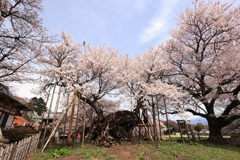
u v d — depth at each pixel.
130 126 12.65
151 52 14.12
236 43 13.59
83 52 14.74
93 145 10.24
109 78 15.16
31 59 11.04
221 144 13.10
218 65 13.17
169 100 12.59
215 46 14.25
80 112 17.09
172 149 8.84
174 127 31.89
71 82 12.27
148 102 13.27
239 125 17.66
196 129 30.47
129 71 13.97
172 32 15.37
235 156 8.76
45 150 9.23
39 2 10.12
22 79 11.06
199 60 14.42
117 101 18.88
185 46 15.27
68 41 15.17
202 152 8.94
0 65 10.30
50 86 14.10
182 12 14.14
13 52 10.24
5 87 11.23
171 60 15.20
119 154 7.81
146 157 7.28
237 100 13.34
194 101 15.04
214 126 14.36
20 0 9.58
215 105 16.95
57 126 10.69
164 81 15.61
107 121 11.91
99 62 13.85
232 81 13.48
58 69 12.48
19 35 10.29
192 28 14.05
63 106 17.78
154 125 10.66
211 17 12.89
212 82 13.42
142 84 12.49
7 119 17.53
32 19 10.42
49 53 14.07
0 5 9.00
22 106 17.45
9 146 5.24
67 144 10.26
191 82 15.22
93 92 13.49
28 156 7.76
